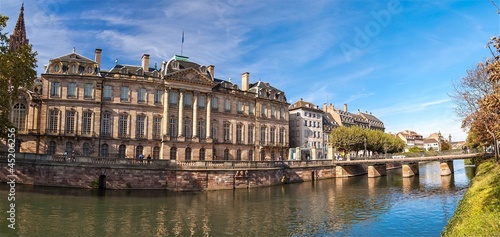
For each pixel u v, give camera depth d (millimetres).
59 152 50312
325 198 38500
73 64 52094
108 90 53719
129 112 54438
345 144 81750
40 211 27609
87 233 22766
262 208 32375
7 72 33125
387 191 44094
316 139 91500
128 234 23062
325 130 95125
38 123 50625
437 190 43781
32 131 49562
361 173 73688
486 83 34688
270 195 40344
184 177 42031
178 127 57750
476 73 35906
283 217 28828
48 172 39531
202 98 61312
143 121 55312
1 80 32750
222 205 33406
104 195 36062
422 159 60906
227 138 64562
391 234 23812
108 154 52344
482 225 15258
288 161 56469
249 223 26703
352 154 95562
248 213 30109
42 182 39438
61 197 33562
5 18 33531
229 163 45500
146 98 55844
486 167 38469
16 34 71375
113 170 40125
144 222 26125
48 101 50469
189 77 59156
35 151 49406
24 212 26984
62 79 51406
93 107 52125
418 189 45406
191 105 59812
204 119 60906
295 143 88750
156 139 55594
